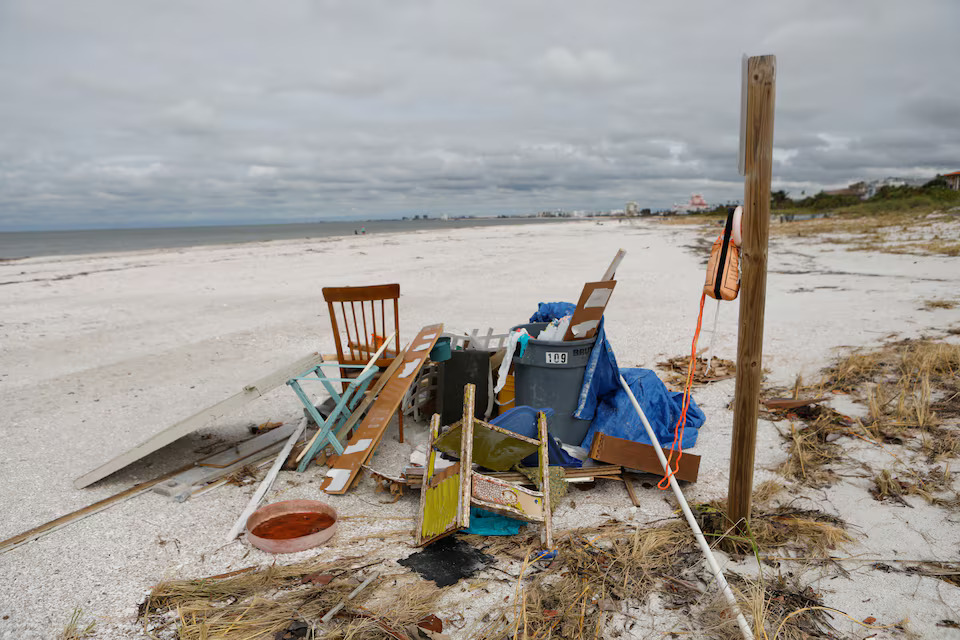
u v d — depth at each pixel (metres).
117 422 5.96
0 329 10.84
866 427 4.97
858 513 3.71
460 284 16.09
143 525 3.86
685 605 2.89
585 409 4.73
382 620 2.77
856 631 2.67
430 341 5.03
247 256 27.62
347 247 33.56
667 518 3.77
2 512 4.09
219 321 11.41
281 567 3.28
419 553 3.42
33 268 22.94
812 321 9.44
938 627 2.67
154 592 3.06
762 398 5.94
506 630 2.71
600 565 3.24
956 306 9.60
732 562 3.23
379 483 4.26
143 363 8.31
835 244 24.69
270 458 4.87
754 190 2.89
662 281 16.25
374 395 5.02
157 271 21.05
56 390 7.08
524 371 4.81
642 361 7.61
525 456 4.08
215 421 5.90
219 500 4.20
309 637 2.68
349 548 3.50
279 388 7.02
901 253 19.56
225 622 2.79
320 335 9.88
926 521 3.56
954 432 4.67
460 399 5.35
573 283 15.95
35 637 2.79
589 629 2.72
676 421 5.16
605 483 4.34
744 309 3.05
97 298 14.73
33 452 5.20
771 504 3.86
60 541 3.66
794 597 2.90
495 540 3.54
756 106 2.82
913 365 6.26
